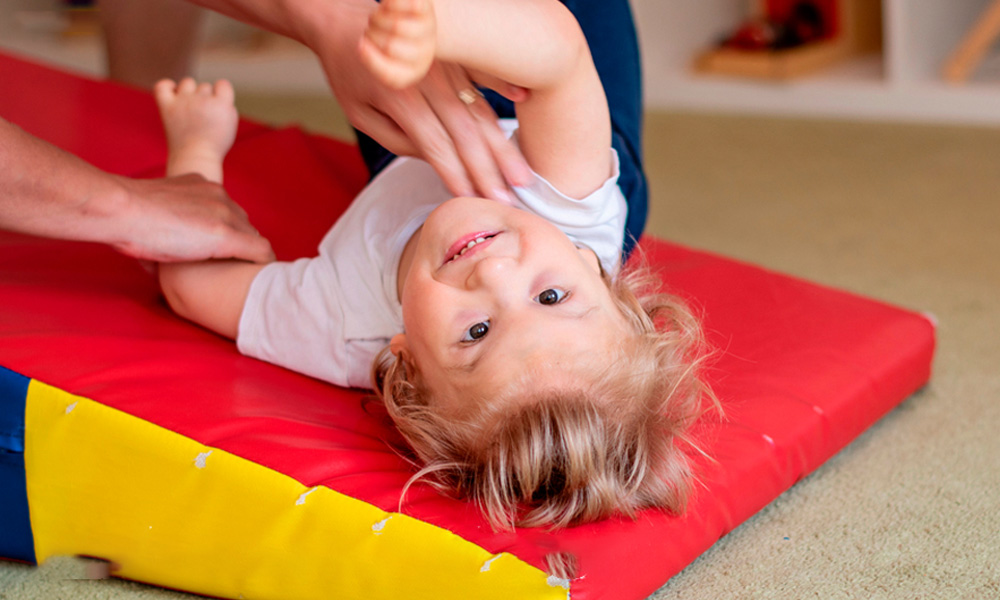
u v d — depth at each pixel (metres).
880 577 0.92
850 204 2.01
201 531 0.87
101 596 0.91
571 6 1.33
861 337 1.18
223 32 3.42
